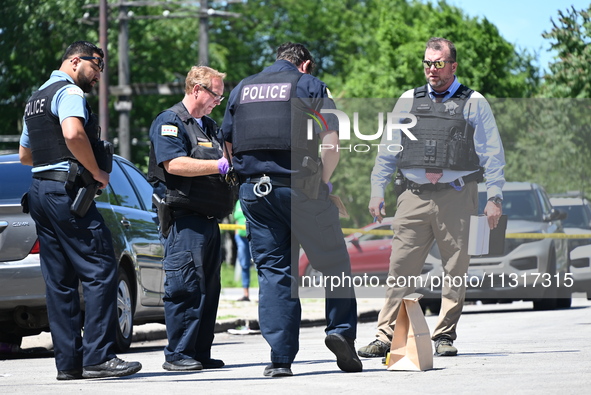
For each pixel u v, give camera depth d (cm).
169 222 2056
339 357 1870
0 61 10962
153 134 2050
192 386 1736
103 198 2741
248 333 3547
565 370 1869
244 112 1856
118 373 1909
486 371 1870
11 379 1984
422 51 12662
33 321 2583
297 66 1891
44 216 1938
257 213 1847
